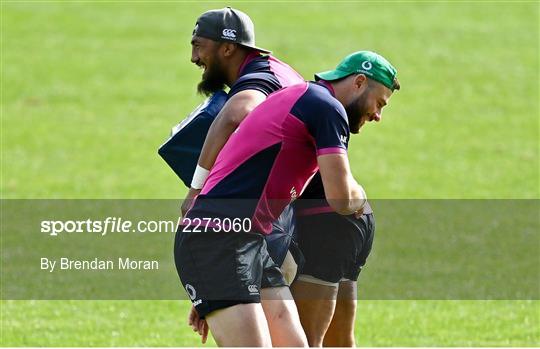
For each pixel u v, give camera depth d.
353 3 112.88
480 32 102.62
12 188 59.47
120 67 92.31
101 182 61.59
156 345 29.52
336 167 19.41
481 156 70.19
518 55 95.81
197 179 21.36
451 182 63.31
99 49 97.38
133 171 64.75
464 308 35.78
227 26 22.69
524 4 112.69
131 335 30.84
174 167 23.23
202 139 22.86
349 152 70.50
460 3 112.88
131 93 85.44
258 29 101.06
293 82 22.33
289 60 91.50
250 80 21.78
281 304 20.47
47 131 75.12
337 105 19.73
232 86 22.19
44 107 81.56
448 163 68.25
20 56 94.88
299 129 19.73
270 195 19.98
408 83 88.06
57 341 29.55
